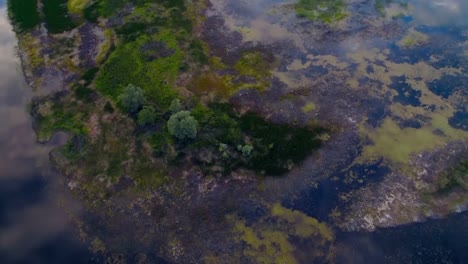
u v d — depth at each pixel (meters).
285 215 34.62
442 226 34.06
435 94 44.41
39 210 35.34
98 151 39.19
